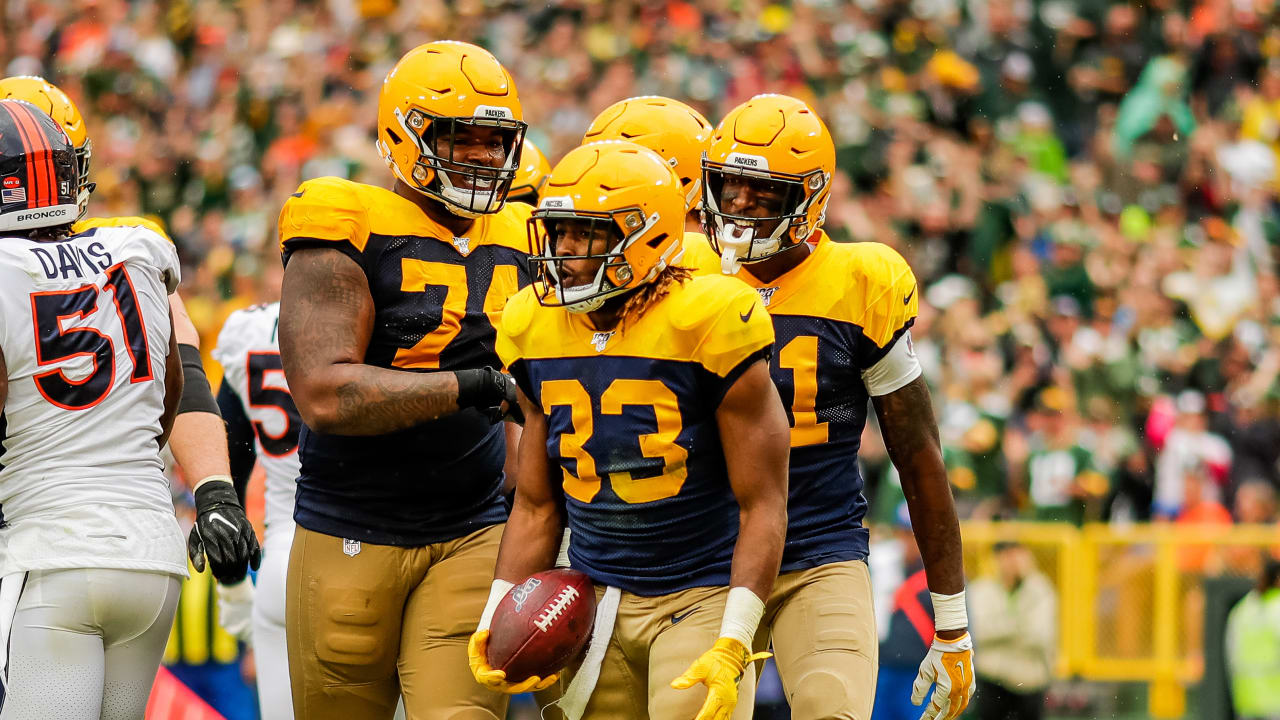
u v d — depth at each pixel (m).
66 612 14.41
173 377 15.80
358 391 14.49
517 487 14.41
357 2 50.94
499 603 13.84
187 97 50.66
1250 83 49.12
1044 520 35.38
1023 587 32.75
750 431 13.39
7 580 14.46
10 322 14.39
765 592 13.29
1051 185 44.28
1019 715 32.28
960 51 47.59
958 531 15.97
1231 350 39.94
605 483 13.73
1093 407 37.91
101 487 14.65
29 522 14.49
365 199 15.11
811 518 15.22
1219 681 32.06
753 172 14.73
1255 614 31.81
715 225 15.04
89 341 14.70
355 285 14.92
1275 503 36.81
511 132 15.20
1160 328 39.94
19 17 54.28
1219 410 38.38
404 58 15.15
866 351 15.29
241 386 19.52
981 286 41.97
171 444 16.23
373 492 15.44
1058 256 41.28
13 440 14.53
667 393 13.43
